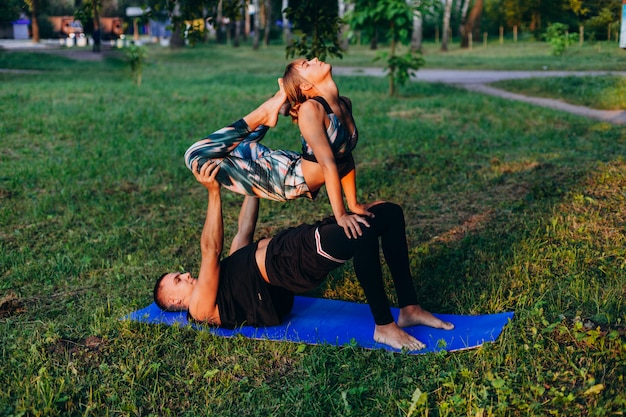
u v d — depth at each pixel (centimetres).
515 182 761
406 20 1541
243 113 1344
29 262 577
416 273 515
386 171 846
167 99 1562
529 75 2164
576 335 375
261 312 423
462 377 358
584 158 848
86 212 709
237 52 3675
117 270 557
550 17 3700
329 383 368
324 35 638
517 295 461
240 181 400
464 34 3716
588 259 505
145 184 810
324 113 376
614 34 2956
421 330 413
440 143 1016
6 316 475
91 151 991
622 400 319
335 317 443
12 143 1029
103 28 2673
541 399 334
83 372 385
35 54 2881
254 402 355
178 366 392
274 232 647
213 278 416
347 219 380
